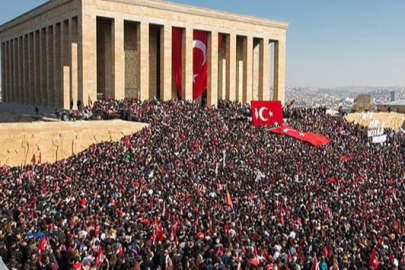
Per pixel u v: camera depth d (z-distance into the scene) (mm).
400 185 44125
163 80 77625
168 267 16922
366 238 25359
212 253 19406
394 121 104562
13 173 37469
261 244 21234
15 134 48281
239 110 74250
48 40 78875
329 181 41750
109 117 59125
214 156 47188
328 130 70125
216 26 84188
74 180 35062
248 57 90875
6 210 24562
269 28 94188
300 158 51094
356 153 59219
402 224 30000
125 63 79062
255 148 53094
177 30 79562
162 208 27984
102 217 24406
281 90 98375
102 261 18156
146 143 48844
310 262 20062
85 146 53031
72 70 70938
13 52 95625
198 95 83938
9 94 101062
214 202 30781
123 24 72875
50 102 79688
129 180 35469
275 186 38438
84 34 67188
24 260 18781
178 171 40156
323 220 28484
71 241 20141
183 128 56000
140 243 20203
